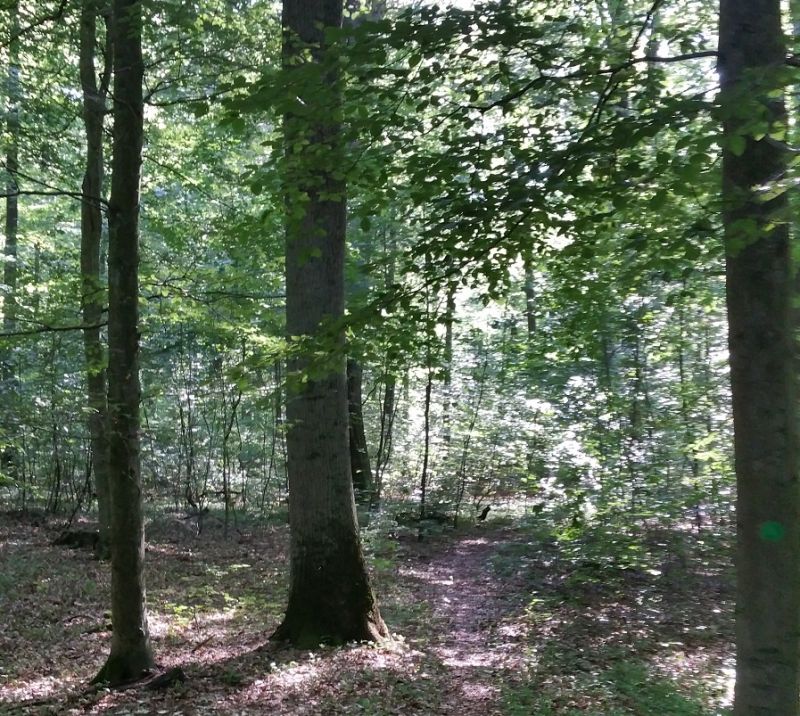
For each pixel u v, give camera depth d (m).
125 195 7.16
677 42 6.73
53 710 6.43
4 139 12.73
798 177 3.57
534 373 13.16
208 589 11.35
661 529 11.05
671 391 11.19
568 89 5.48
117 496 7.23
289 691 7.05
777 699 4.10
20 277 12.41
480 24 4.79
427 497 19.03
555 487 10.66
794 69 3.69
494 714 6.57
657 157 4.34
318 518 8.66
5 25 10.27
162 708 6.54
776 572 4.13
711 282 9.44
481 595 11.94
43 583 11.15
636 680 7.41
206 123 14.54
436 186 5.38
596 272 7.61
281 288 11.53
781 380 4.19
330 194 5.90
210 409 18.11
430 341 6.11
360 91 4.91
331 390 8.68
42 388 13.95
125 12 7.30
